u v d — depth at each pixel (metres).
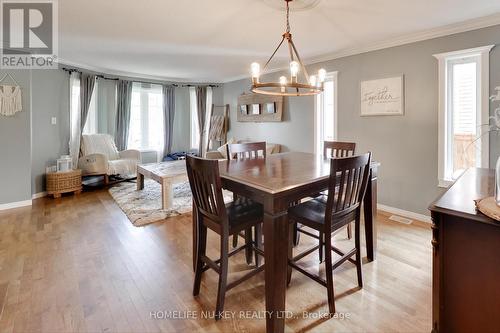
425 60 3.25
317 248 2.33
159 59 4.52
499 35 2.75
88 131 5.30
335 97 4.17
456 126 3.14
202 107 6.58
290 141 5.04
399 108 3.49
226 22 2.94
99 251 2.63
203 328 1.67
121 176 5.82
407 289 2.02
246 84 6.06
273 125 5.36
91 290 2.02
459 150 3.13
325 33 3.24
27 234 3.00
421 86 3.30
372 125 3.77
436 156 3.23
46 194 4.59
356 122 3.95
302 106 4.77
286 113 5.08
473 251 1.17
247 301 1.92
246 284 2.12
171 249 2.68
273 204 1.55
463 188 1.54
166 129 6.34
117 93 5.66
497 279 1.12
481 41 2.86
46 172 4.54
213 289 2.06
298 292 2.02
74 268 2.32
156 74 5.77
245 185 1.73
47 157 4.61
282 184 1.67
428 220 3.33
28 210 3.81
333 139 4.24
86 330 1.64
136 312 1.80
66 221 3.41
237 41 3.57
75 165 4.93
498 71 2.79
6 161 3.84
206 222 1.91
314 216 1.95
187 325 1.69
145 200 4.23
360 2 2.44
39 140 4.48
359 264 2.04
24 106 3.96
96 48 3.91
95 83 5.29
